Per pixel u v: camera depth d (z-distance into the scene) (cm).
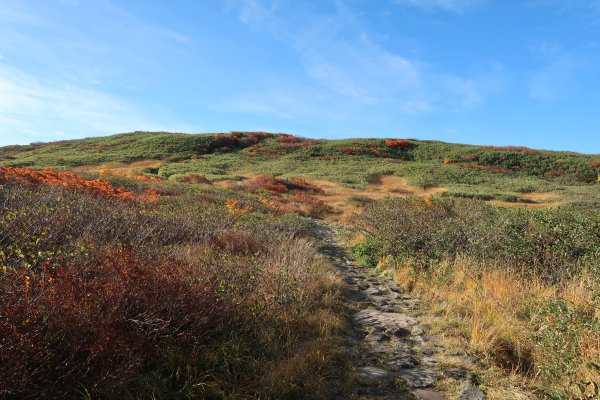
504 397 356
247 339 421
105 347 315
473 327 489
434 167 4472
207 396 327
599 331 388
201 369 358
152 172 4075
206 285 436
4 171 1222
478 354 444
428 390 372
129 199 1277
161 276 405
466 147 5600
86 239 600
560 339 408
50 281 353
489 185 3819
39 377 287
